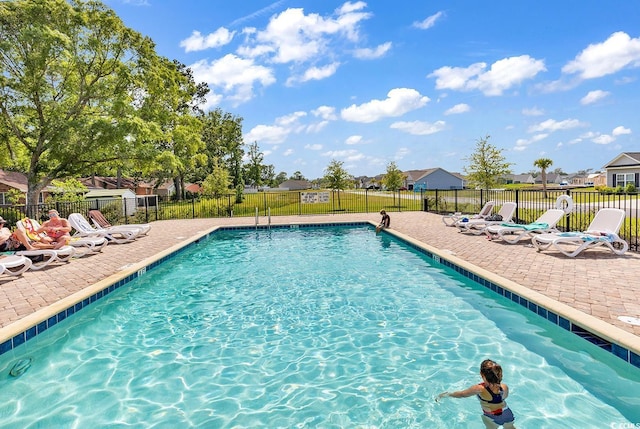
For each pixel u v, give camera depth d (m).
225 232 17.23
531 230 10.48
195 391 4.18
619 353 4.13
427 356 4.77
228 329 5.89
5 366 4.72
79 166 22.77
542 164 40.19
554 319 5.15
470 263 8.27
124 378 4.48
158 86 24.44
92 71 23.03
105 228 13.46
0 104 20.44
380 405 3.80
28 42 18.84
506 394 3.48
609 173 41.41
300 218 20.75
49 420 3.69
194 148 32.19
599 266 7.54
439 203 22.75
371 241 13.99
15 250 9.21
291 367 4.65
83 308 6.39
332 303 6.95
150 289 8.16
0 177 35.66
